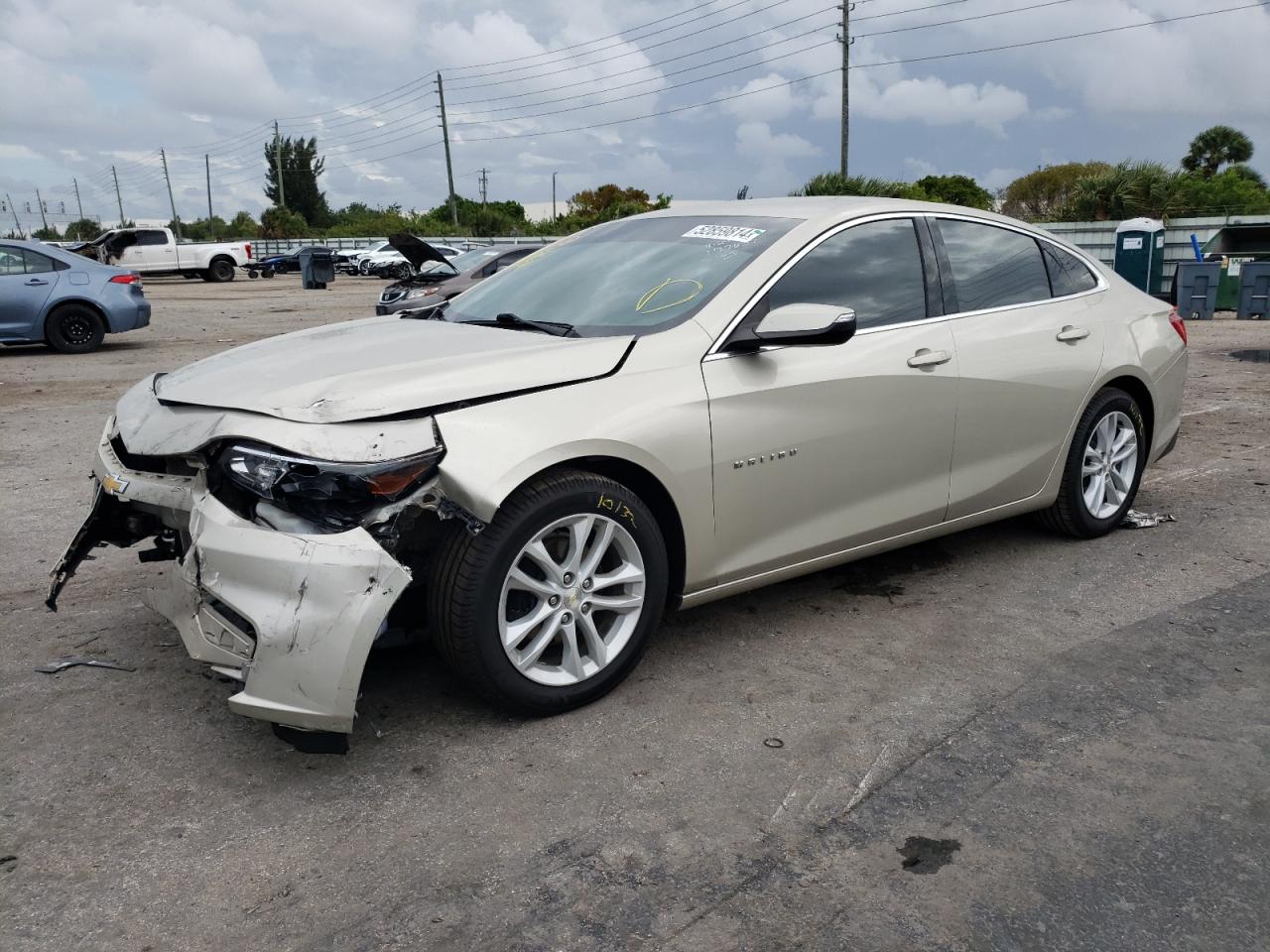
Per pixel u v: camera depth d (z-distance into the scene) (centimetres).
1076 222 2669
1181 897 229
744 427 335
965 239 425
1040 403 431
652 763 287
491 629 290
